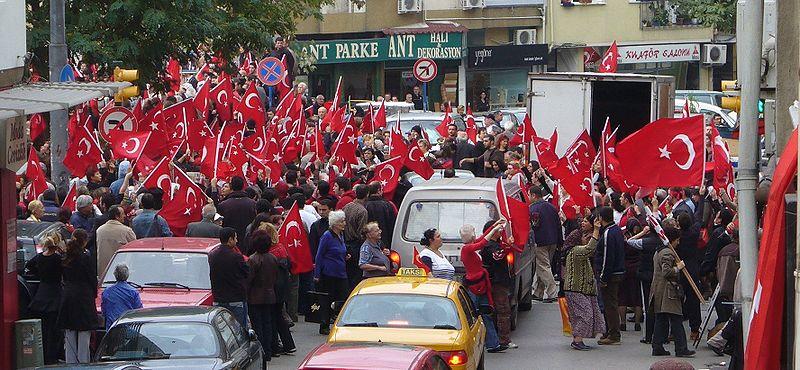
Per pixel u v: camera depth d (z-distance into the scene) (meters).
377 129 50.81
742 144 15.21
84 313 23.88
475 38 85.12
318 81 86.50
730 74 91.50
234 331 22.58
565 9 85.75
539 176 37.28
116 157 37.84
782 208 10.41
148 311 22.25
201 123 39.56
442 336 21.67
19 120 21.55
